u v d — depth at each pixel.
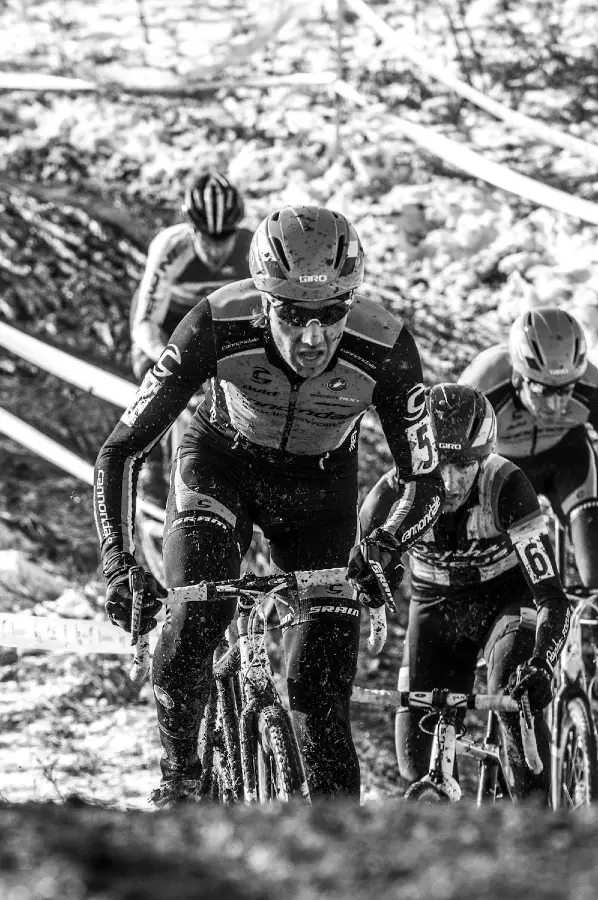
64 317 17.03
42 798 8.64
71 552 13.49
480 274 17.67
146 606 6.23
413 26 24.81
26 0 27.44
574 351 9.81
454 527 8.72
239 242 12.01
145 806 8.63
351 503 7.34
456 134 21.16
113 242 18.41
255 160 20.66
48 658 11.96
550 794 8.36
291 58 23.84
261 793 7.04
